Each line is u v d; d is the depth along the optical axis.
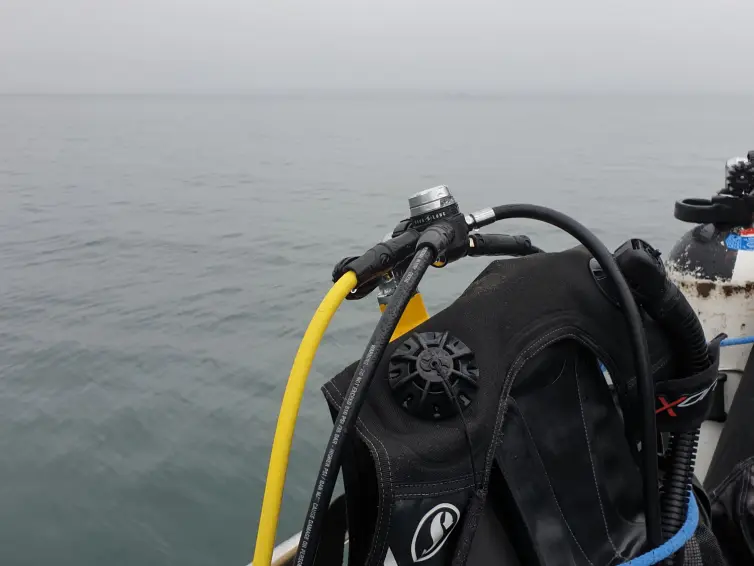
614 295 1.10
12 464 6.19
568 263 1.12
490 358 1.00
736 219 1.82
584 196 20.97
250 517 5.37
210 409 7.09
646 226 15.91
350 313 9.48
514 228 13.12
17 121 80.12
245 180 28.22
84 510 5.49
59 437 6.64
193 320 10.12
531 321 1.04
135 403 7.27
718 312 1.86
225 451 6.28
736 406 1.67
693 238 1.93
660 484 1.23
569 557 1.03
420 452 0.91
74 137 54.50
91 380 7.91
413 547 0.90
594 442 1.11
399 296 0.85
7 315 10.49
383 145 45.47
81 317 10.34
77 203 22.70
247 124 73.31
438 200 1.04
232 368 8.15
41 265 13.96
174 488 5.75
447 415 0.93
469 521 0.94
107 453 6.31
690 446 1.17
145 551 5.02
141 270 13.32
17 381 7.95
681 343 1.13
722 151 36.97
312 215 19.78
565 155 35.44
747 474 1.54
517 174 27.48
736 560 1.54
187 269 13.38
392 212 20.11
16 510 5.52
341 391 0.97
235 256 14.51
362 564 0.95
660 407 1.13
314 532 0.80
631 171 27.75
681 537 1.07
